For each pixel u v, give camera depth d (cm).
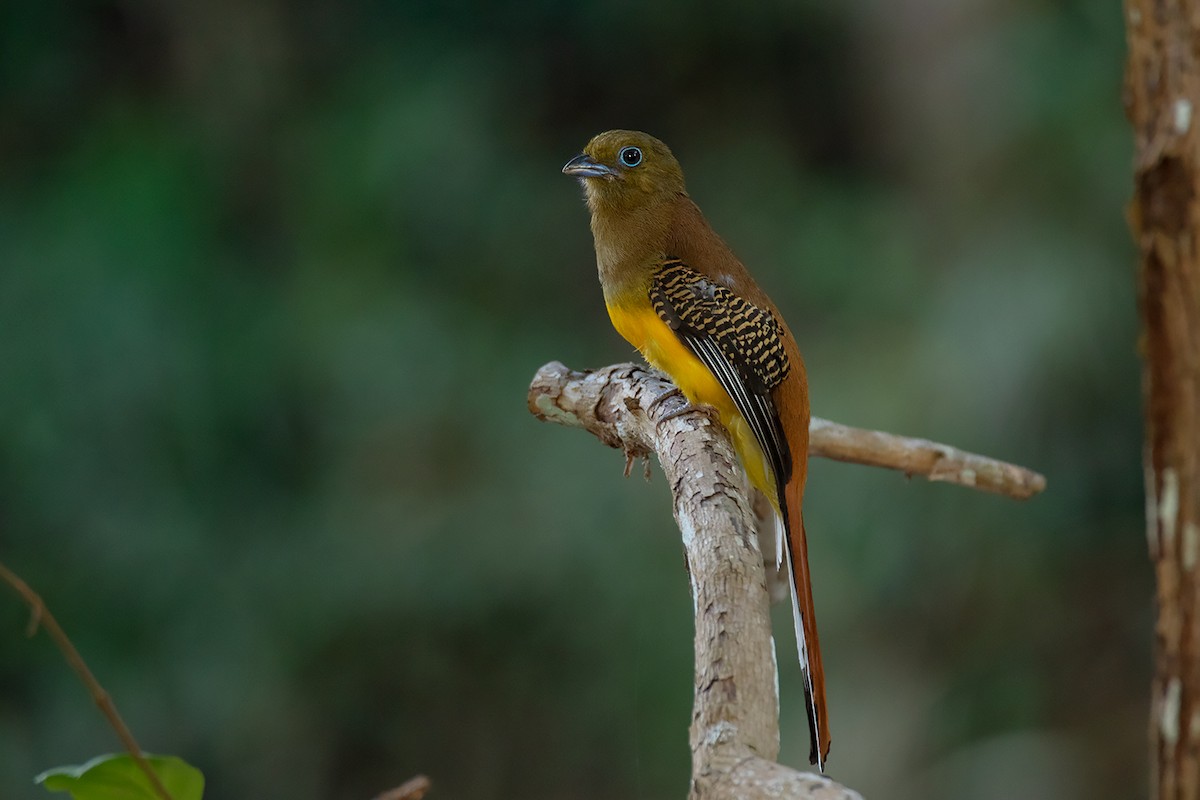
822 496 1398
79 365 1445
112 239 1493
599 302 1609
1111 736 1457
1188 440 494
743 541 419
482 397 1508
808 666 565
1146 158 496
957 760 1436
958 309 1467
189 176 1573
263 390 1499
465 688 1464
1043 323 1433
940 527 1409
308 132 1620
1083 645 1477
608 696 1437
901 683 1434
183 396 1462
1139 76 504
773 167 1680
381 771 1468
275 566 1459
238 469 1483
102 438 1440
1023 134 1510
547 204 1616
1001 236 1508
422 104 1590
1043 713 1461
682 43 1703
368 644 1462
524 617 1450
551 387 629
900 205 1611
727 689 348
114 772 399
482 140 1598
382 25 1656
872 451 643
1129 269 1456
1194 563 493
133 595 1423
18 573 1409
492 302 1580
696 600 399
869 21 1633
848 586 1402
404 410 1488
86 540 1423
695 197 1688
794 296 1598
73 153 1600
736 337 613
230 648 1435
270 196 1611
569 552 1437
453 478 1486
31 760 1372
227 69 1623
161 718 1412
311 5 1645
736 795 308
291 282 1562
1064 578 1462
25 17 1625
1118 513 1476
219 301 1523
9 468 1427
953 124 1565
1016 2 1542
